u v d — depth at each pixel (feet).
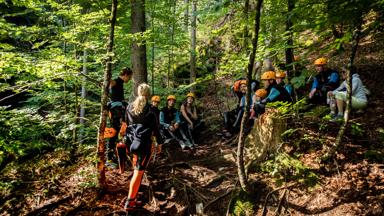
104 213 11.93
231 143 17.57
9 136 14.39
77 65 12.75
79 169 14.48
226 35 32.71
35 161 15.44
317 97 18.10
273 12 15.79
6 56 11.04
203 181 14.07
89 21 15.40
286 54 19.76
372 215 9.76
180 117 19.48
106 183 13.19
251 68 10.80
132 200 11.58
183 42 27.30
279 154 13.33
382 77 19.10
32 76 16.05
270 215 11.39
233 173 14.05
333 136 13.82
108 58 12.25
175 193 13.29
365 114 15.71
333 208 10.61
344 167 11.94
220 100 28.84
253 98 17.26
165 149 17.84
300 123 14.83
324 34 12.86
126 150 12.55
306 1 11.43
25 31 14.37
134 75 19.88
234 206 12.11
